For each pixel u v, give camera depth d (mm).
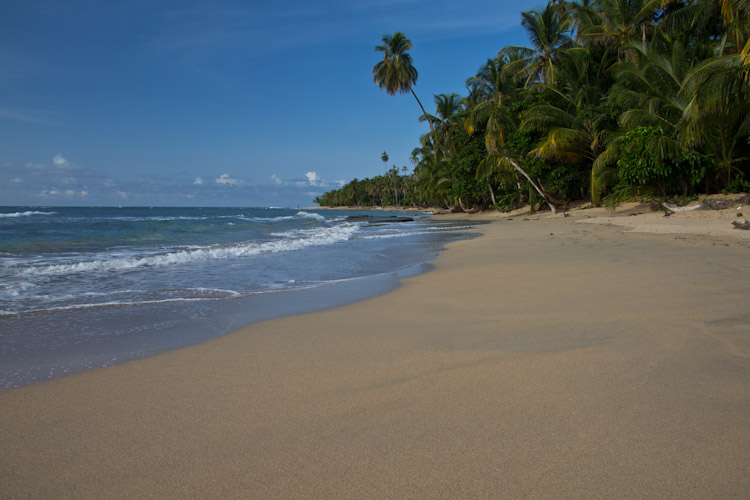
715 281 5141
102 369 3074
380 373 2883
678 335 3299
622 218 18062
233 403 2484
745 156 17312
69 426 2246
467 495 1623
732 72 13078
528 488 1649
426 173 54625
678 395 2340
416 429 2121
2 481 1785
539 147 25406
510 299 4996
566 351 3119
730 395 2312
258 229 21891
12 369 3084
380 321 4328
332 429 2154
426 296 5520
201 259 9891
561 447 1905
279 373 2939
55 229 19812
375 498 1631
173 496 1678
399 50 39844
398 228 23859
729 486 1614
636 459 1798
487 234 16656
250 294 5926
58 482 1779
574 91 26406
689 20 19688
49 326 4285
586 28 23500
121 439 2109
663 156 16750
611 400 2322
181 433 2156
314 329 4078
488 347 3316
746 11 14008
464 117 39188
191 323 4387
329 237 15820
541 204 32688
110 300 5551
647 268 6340
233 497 1664
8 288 6297
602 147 24141
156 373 2982
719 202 15617
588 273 6305
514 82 31219
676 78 18250
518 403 2344
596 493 1604
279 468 1842
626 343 3213
